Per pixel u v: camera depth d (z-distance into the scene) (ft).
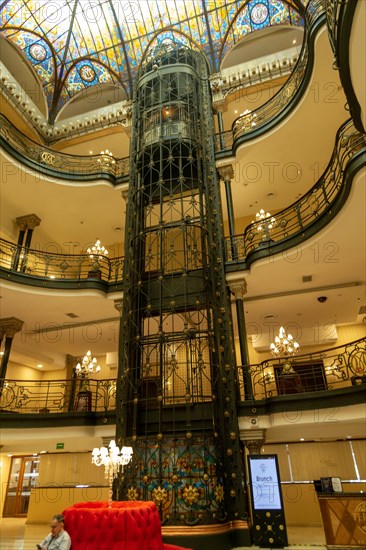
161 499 23.17
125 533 16.10
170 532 22.08
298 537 26.21
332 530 22.15
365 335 42.88
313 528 30.42
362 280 33.30
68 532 16.60
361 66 13.50
